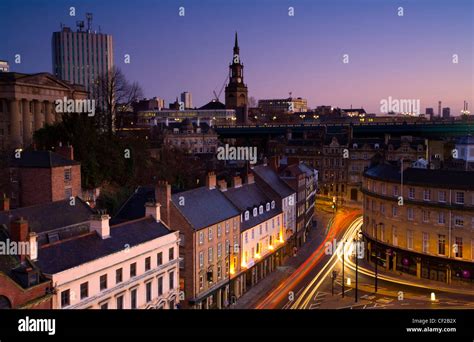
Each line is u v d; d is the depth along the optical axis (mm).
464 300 64188
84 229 61031
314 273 79875
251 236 75312
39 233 54812
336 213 132250
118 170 88312
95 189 81250
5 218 53156
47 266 40844
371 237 86750
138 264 49688
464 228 72000
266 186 88188
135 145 99375
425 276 76125
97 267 44156
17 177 70938
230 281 67312
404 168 82750
